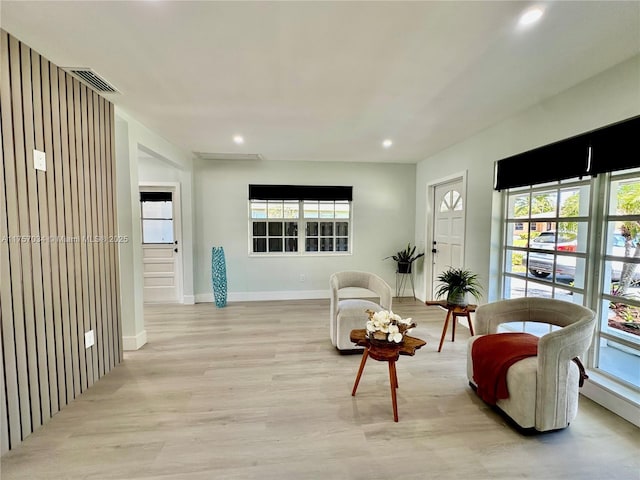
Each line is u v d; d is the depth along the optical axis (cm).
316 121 313
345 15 155
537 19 156
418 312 446
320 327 379
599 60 196
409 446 174
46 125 197
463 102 265
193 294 490
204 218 496
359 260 536
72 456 166
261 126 329
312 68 209
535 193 289
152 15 155
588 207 234
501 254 332
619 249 217
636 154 190
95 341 246
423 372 262
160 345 321
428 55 192
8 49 171
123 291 305
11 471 155
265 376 255
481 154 347
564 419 182
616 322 219
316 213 533
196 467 158
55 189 205
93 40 177
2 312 168
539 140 265
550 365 178
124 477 152
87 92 237
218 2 145
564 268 257
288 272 522
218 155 468
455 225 426
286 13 154
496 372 195
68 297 217
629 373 211
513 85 232
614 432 185
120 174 297
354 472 155
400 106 273
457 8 149
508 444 176
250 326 382
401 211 538
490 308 242
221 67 207
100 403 216
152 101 263
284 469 157
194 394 228
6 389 170
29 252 185
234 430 187
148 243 491
